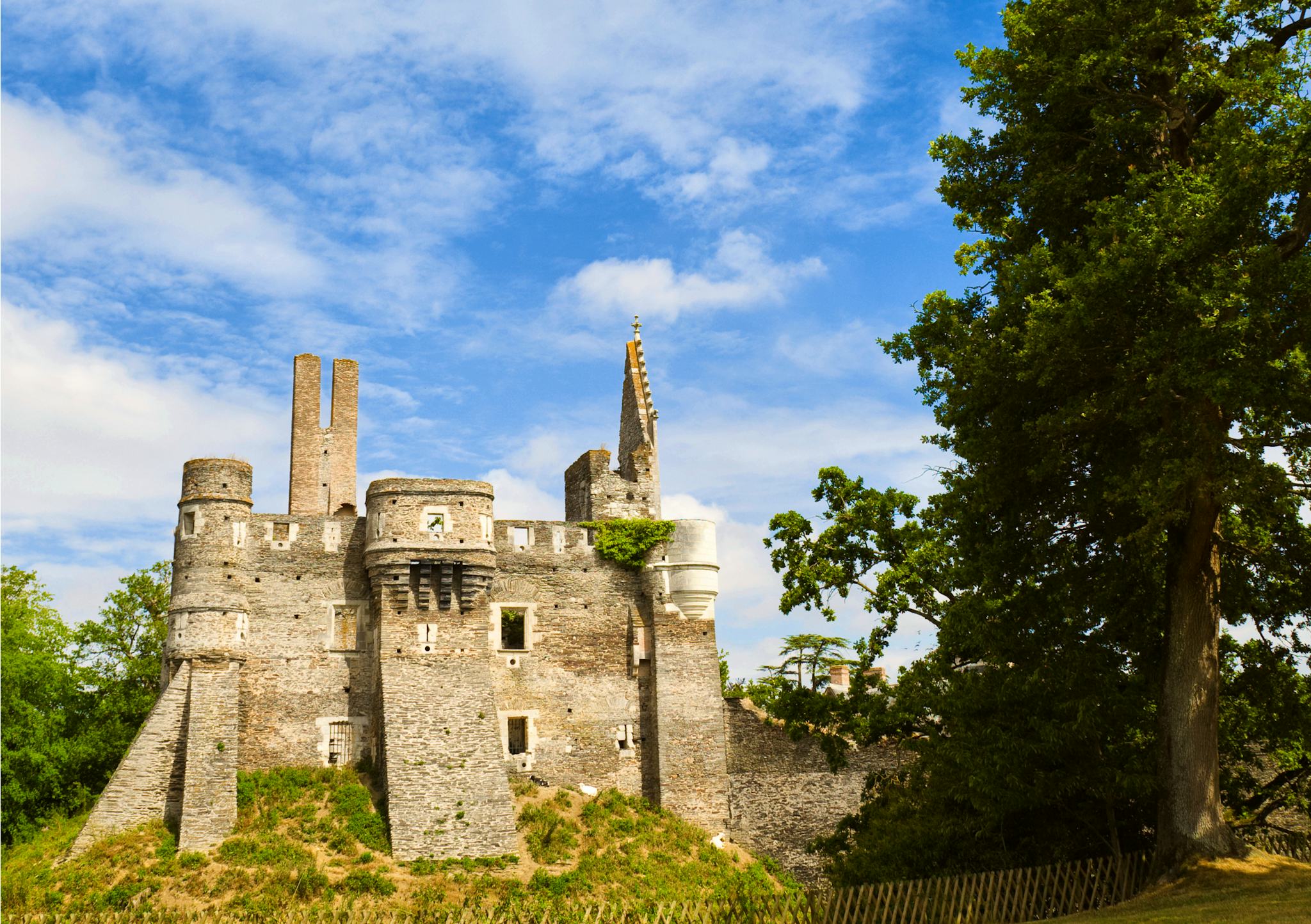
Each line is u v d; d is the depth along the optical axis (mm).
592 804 46000
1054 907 27844
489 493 46656
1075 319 25031
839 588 37594
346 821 41719
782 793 48562
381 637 44375
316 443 54000
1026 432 27562
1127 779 27906
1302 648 29672
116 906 35844
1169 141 29016
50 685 53906
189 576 43688
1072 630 29359
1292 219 26438
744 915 27875
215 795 40781
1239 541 29141
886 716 35125
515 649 47812
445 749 43031
